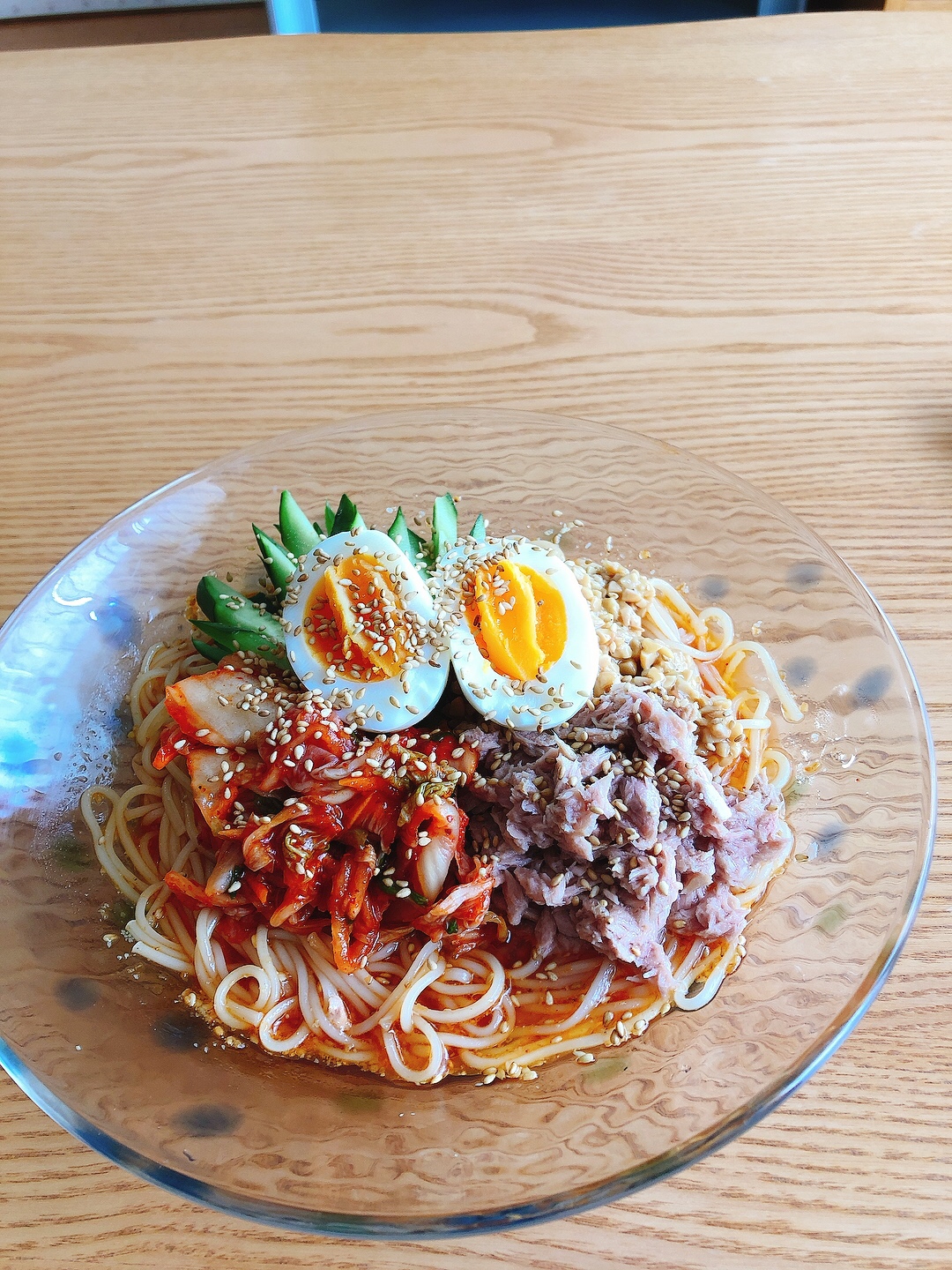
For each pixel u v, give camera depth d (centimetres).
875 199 38
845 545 29
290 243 38
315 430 28
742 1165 20
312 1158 19
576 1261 19
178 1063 21
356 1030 23
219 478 28
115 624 26
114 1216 20
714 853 22
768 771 24
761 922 22
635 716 23
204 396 34
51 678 25
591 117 42
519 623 24
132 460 32
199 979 23
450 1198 18
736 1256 19
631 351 34
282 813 22
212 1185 18
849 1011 18
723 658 26
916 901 19
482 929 23
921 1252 19
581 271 37
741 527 26
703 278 36
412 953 24
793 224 38
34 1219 20
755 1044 20
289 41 47
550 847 22
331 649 24
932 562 28
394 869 22
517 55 45
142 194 40
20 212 40
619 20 65
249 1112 20
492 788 23
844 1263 19
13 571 30
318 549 24
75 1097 19
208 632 25
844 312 35
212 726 23
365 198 40
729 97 42
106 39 84
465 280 36
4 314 36
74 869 23
